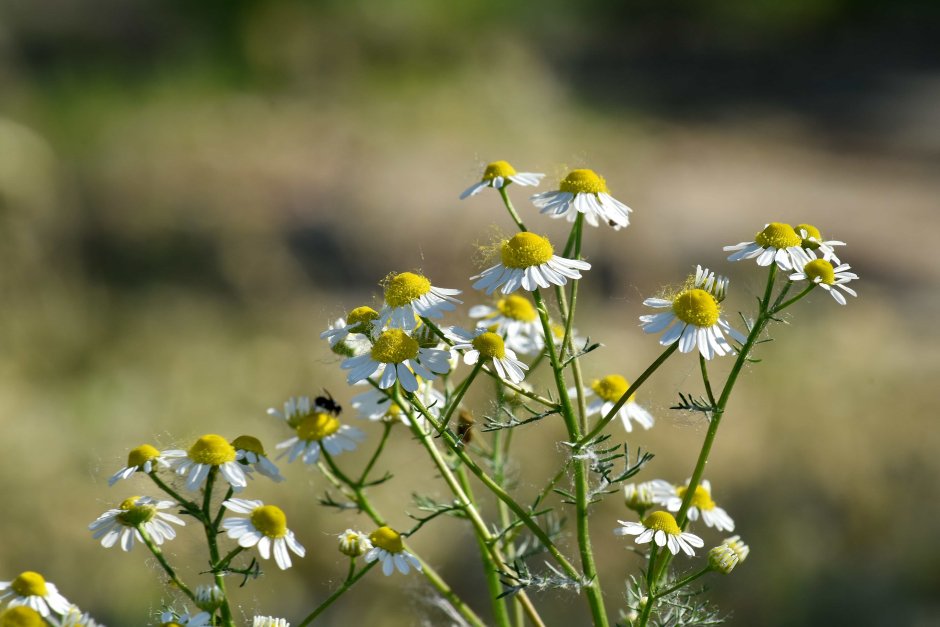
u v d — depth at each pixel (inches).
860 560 311.4
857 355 429.4
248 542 111.7
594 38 1259.8
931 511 328.2
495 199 614.2
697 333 111.9
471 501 132.6
